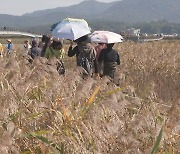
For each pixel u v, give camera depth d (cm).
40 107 727
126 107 792
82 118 671
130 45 3600
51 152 594
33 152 607
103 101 743
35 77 880
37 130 674
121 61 2600
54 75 934
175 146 628
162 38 10344
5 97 694
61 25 1505
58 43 1559
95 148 577
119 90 835
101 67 1597
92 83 854
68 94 809
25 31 12062
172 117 702
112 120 654
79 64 1461
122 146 559
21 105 727
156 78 1938
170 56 2786
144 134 586
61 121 666
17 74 891
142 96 1022
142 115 650
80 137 605
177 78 2062
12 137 564
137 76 1961
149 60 2500
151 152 544
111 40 1577
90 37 1609
